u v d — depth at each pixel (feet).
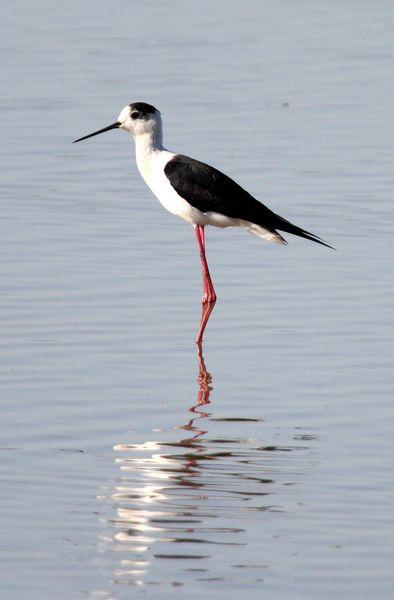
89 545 27.14
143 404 35.73
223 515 28.68
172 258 50.06
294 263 49.57
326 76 80.69
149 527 28.02
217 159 63.52
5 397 35.96
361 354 39.83
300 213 55.67
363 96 76.07
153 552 26.86
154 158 45.60
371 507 29.12
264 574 25.96
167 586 25.45
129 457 32.01
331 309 44.06
